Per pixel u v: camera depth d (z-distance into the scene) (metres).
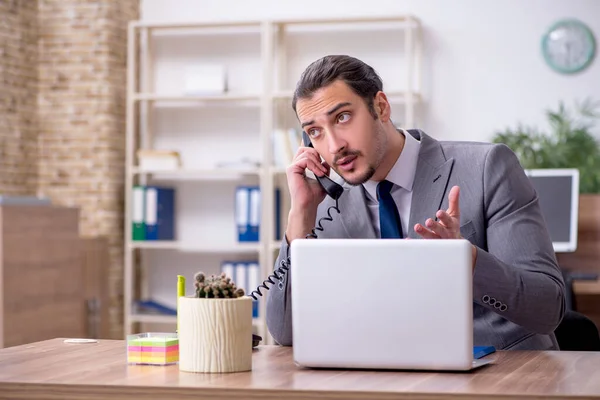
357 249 1.83
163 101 6.75
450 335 1.79
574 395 1.52
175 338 1.95
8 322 4.82
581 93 6.16
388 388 1.60
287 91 6.30
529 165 5.80
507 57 6.25
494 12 6.26
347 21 6.23
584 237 5.65
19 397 1.69
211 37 6.70
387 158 2.52
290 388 1.61
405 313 1.80
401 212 2.59
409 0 6.39
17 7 6.47
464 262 1.78
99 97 6.58
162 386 1.64
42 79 6.67
